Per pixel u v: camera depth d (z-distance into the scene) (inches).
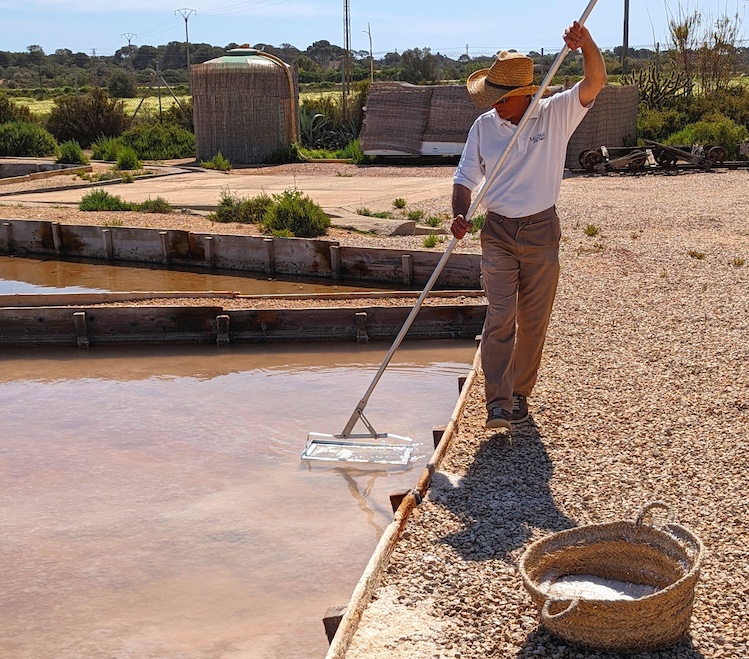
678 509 169.8
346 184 859.4
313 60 4183.1
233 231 587.8
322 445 244.5
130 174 962.7
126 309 375.6
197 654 157.8
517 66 191.0
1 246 620.1
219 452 249.9
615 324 314.0
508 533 162.7
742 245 475.5
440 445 198.7
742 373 250.4
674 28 1338.6
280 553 192.7
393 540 158.7
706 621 132.6
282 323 374.0
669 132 1132.5
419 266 474.0
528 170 194.7
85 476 236.4
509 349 200.2
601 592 141.3
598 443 204.5
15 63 5216.5
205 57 4756.4
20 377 333.1
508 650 128.0
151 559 192.1
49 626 168.6
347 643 128.9
